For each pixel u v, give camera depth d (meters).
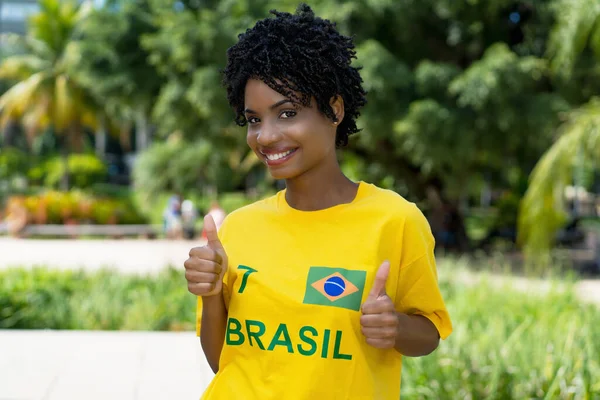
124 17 17.05
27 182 30.38
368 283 1.66
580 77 14.63
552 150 9.28
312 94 1.70
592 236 17.05
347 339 1.63
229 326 1.74
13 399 4.60
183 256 16.14
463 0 14.71
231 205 28.31
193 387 4.96
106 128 28.80
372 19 14.38
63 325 7.22
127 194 32.62
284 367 1.64
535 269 12.20
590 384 4.13
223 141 17.72
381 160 18.48
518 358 4.62
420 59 15.95
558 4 13.74
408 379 4.43
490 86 12.77
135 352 5.89
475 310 7.06
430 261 1.76
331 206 1.78
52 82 26.33
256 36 1.74
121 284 8.85
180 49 14.40
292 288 1.67
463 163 14.74
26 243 19.27
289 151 1.72
